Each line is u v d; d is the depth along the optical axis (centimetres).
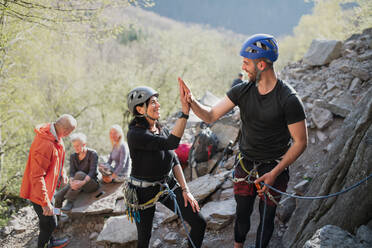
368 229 182
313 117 414
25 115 1074
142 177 239
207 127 493
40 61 1109
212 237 320
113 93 1795
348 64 498
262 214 240
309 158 372
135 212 243
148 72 2133
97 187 412
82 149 394
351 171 210
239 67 2891
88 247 351
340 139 269
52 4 567
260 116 213
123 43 3931
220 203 350
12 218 406
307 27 2369
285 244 277
